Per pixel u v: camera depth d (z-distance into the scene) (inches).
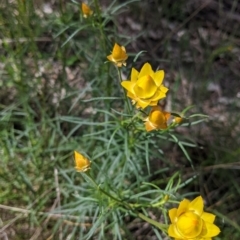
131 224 12.8
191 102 14.9
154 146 11.7
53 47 14.2
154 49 16.0
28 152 13.2
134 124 9.8
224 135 14.0
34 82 13.3
